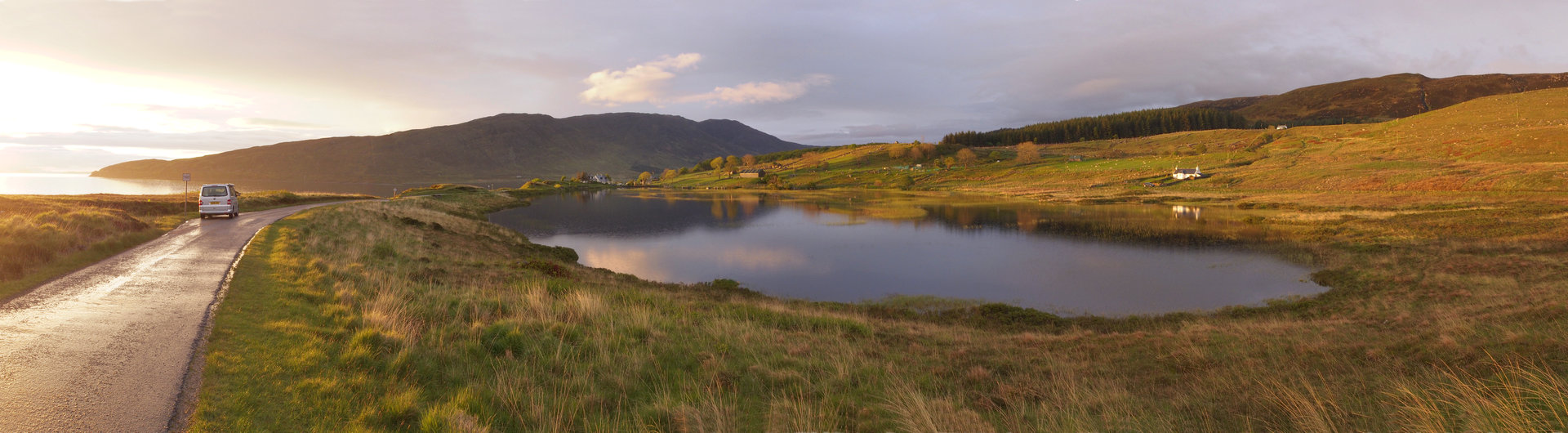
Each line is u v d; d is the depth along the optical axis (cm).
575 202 10225
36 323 789
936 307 2342
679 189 17350
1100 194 9850
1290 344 1159
